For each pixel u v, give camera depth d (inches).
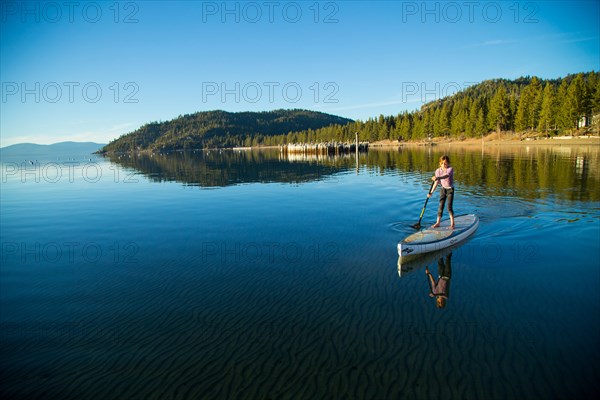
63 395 203.8
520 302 284.4
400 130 5172.2
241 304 302.7
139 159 4010.8
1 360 238.5
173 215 687.1
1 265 426.3
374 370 211.6
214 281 354.0
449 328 251.9
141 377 215.5
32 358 239.8
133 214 715.4
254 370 216.7
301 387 200.2
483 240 441.1
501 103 3585.1
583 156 1583.4
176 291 334.6
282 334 254.5
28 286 361.1
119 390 205.0
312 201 772.0
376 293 312.2
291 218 612.7
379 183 1024.2
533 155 1753.2
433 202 689.0
